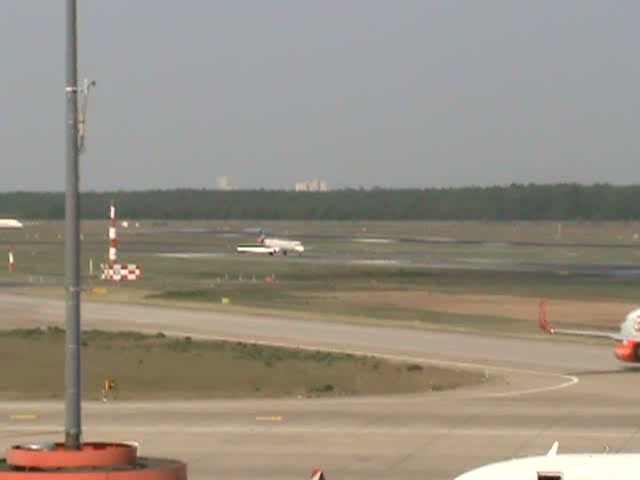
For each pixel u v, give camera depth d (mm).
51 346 145875
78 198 49125
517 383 124375
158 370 129625
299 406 107375
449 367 137250
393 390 119000
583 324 194250
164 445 86875
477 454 83438
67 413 49438
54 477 47094
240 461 80625
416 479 74750
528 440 89250
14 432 94125
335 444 87312
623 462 50156
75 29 48938
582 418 100125
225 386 120688
